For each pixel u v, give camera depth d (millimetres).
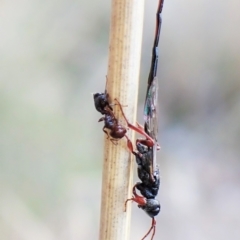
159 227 198
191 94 240
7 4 200
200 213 206
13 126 182
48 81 201
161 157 224
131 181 117
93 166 193
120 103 115
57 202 177
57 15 209
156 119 123
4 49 195
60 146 190
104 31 222
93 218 179
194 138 234
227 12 239
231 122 236
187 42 240
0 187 170
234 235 200
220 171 223
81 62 216
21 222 165
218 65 240
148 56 234
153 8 238
